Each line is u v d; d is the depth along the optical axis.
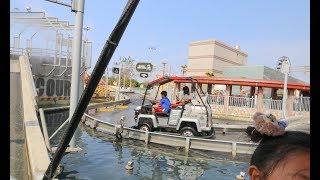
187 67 56.62
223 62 54.97
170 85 28.58
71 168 8.04
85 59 23.14
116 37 1.36
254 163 0.98
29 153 6.89
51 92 22.53
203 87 32.62
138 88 66.56
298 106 22.53
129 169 8.20
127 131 12.15
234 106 25.89
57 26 21.70
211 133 12.23
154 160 9.41
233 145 10.21
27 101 13.27
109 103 26.86
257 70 37.31
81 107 1.51
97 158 9.23
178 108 11.78
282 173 0.89
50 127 14.41
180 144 10.86
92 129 14.50
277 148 0.92
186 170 8.48
